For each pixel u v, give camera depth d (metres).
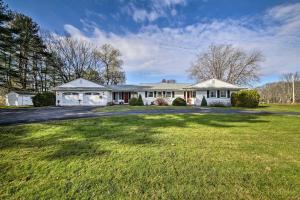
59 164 3.85
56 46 35.22
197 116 11.20
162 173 3.43
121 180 3.20
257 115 11.95
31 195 2.81
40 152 4.55
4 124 8.02
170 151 4.61
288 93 46.91
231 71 36.94
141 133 6.57
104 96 26.41
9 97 28.56
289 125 8.34
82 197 2.73
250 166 3.70
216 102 25.62
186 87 27.20
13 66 29.53
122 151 4.61
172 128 7.50
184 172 3.46
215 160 4.02
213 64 38.12
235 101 23.59
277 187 2.91
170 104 27.81
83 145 5.11
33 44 31.56
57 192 2.87
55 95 26.95
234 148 4.87
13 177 3.37
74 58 37.41
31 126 7.46
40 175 3.42
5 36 21.05
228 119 10.09
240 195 2.71
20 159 4.12
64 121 8.88
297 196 2.67
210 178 3.23
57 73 35.75
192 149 4.77
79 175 3.39
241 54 35.94
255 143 5.35
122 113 12.84
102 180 3.21
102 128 7.38
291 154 4.40
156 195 2.75
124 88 28.80
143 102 26.86
